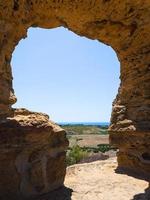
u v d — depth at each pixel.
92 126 97.12
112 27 9.17
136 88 9.55
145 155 9.07
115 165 10.36
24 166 5.99
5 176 5.66
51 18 8.45
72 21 8.95
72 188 7.34
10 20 6.03
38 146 6.26
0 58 5.54
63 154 7.07
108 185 7.77
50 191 6.68
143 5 8.16
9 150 5.66
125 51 9.84
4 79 5.73
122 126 9.72
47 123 6.46
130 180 8.33
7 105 5.76
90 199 6.58
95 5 8.09
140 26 8.81
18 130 5.78
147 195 6.82
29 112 6.73
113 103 10.76
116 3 8.13
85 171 9.49
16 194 5.80
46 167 6.50
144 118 9.13
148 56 9.13
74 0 7.74
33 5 7.21
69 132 76.25
